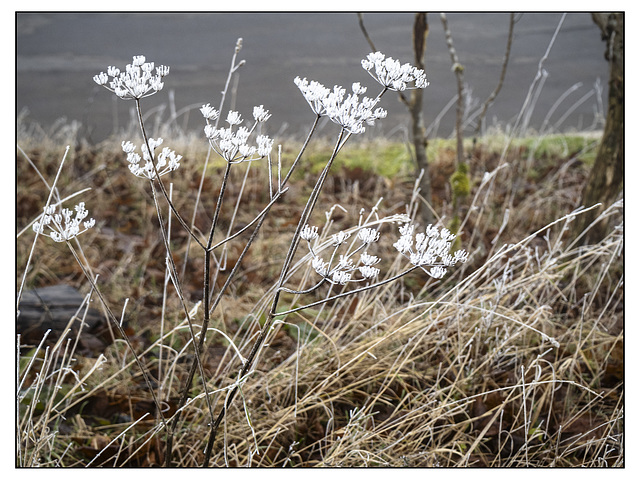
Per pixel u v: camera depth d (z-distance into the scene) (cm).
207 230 341
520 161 411
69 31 811
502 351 196
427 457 163
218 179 405
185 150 443
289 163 432
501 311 208
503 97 680
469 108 392
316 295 266
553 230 312
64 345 215
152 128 507
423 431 173
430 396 179
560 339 213
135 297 267
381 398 189
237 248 314
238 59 789
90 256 307
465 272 265
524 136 470
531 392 183
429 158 431
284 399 185
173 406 175
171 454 152
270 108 671
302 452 174
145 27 838
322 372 190
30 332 218
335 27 816
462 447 166
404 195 367
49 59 797
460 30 769
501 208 342
